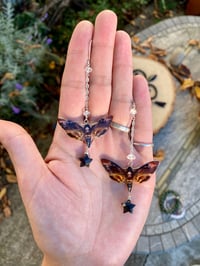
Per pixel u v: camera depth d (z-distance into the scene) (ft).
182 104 0.73
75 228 0.47
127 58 0.54
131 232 0.48
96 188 0.49
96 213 0.49
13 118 0.88
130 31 1.02
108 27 0.52
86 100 0.52
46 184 0.46
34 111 0.90
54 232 0.46
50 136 0.90
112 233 0.48
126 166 0.52
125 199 0.50
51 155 0.51
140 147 0.53
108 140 0.52
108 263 0.47
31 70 0.82
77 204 0.48
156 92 0.70
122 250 0.48
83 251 0.47
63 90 0.52
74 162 0.50
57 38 0.92
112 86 0.54
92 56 0.53
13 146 0.45
